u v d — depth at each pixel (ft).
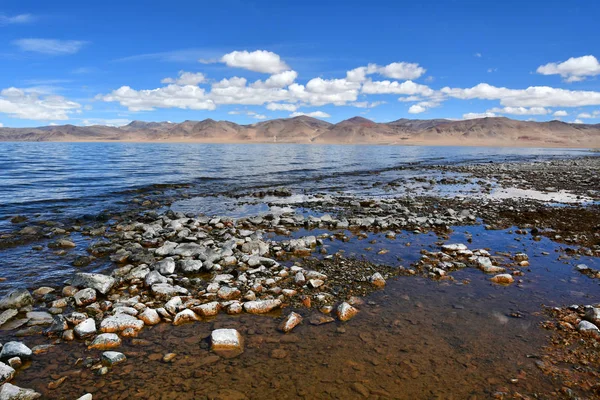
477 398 12.96
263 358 15.28
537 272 25.93
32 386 13.34
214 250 29.37
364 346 16.29
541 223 41.60
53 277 24.89
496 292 22.45
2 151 227.61
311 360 15.15
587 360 15.35
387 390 13.32
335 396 12.96
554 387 13.60
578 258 29.12
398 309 20.11
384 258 29.04
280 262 27.91
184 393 13.05
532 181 87.30
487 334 17.39
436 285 23.61
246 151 280.31
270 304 19.98
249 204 56.03
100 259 28.81
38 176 83.25
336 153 260.21
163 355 15.48
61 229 37.14
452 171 116.98
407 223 41.34
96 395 12.90
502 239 34.94
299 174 104.01
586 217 44.52
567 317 19.08
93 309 19.76
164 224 41.55
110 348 15.99
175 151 258.78
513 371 14.53
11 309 19.13
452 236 36.11
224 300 21.20
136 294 22.09
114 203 54.65
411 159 190.39
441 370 14.55
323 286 23.25
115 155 187.32
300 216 43.62
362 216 45.80
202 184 78.59
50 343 16.40
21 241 33.35
